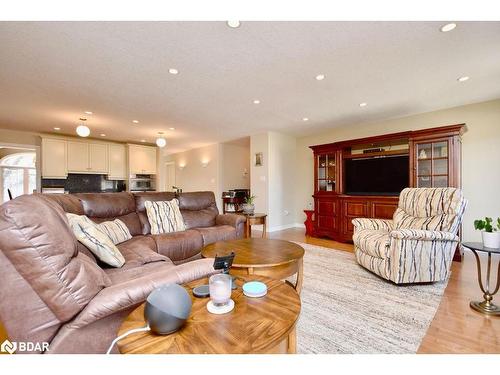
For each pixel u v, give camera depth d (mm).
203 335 790
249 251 2027
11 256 821
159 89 3047
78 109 3785
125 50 2170
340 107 3787
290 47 2137
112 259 1584
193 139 6402
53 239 875
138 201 2973
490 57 2314
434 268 2354
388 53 2238
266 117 4328
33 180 7328
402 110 3947
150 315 771
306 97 3350
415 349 1419
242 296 1085
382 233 2783
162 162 7098
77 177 5762
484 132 3531
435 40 2033
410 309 1903
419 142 3619
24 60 2322
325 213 4688
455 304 1979
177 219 3047
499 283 1898
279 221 5730
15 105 3576
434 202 2617
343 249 3807
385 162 4094
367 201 4043
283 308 971
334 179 4734
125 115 4141
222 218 3412
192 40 2027
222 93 3201
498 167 3426
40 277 847
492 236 1864
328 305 1974
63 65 2428
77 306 900
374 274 2676
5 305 883
